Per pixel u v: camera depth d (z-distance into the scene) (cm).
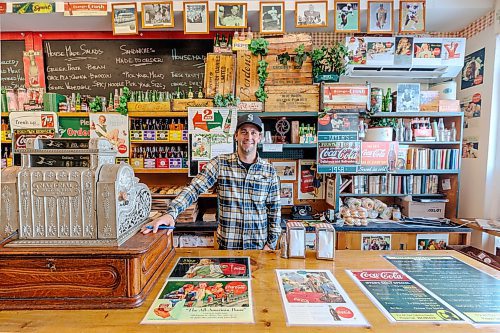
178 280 120
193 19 272
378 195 297
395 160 281
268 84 278
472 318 95
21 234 108
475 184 289
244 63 278
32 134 271
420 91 284
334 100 272
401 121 294
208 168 193
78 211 107
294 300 105
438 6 268
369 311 99
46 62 309
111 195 107
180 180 320
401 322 93
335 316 96
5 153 279
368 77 312
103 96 311
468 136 299
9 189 107
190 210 274
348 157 278
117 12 272
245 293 110
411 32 274
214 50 286
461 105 308
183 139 274
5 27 297
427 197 301
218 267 134
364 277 125
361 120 292
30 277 101
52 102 273
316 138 279
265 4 272
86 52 310
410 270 133
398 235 268
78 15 273
